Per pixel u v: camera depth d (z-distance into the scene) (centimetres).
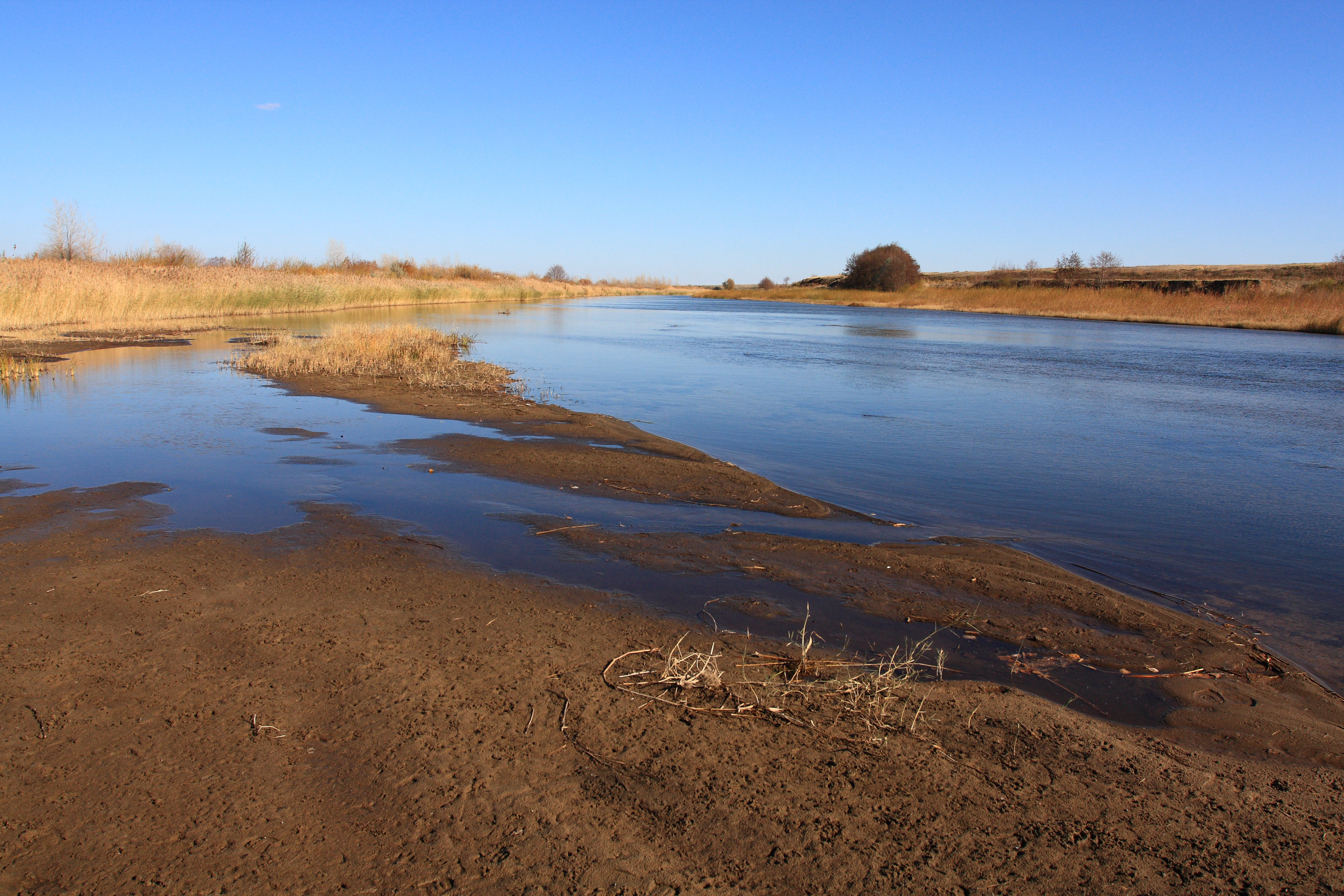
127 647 446
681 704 405
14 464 897
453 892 275
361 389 1531
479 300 6581
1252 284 5944
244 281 4056
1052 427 1355
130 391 1464
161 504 743
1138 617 551
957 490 919
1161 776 362
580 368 2128
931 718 405
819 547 671
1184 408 1609
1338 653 514
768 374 2064
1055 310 5709
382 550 627
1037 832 318
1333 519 827
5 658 429
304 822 308
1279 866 304
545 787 334
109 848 291
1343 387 1978
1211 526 798
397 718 380
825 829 314
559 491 833
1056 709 421
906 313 6225
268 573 570
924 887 285
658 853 298
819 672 452
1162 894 286
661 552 649
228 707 386
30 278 2811
